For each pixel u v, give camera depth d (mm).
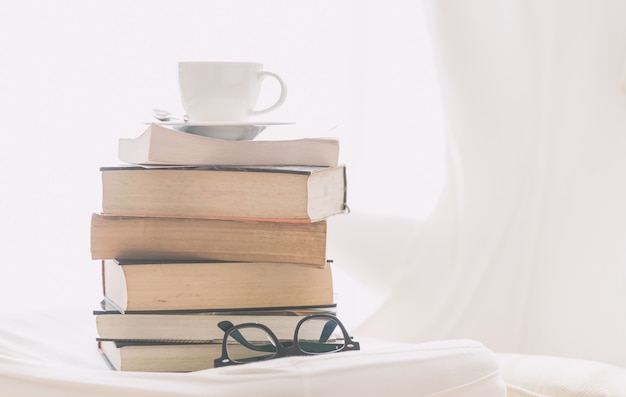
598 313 1690
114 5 1726
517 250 1732
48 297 1746
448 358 1080
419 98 1818
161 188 1112
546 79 1700
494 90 1691
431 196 1816
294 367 1014
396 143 1825
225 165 1118
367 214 1787
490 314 1746
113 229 1119
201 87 1199
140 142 1128
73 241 1748
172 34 1756
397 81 1813
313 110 1826
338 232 1780
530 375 1437
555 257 1718
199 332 1112
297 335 1098
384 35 1802
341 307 1812
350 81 1808
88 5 1712
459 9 1665
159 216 1116
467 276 1748
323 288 1147
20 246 1729
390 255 1782
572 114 1693
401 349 1086
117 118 1742
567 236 1708
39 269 1740
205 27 1771
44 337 1301
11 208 1719
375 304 1796
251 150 1125
